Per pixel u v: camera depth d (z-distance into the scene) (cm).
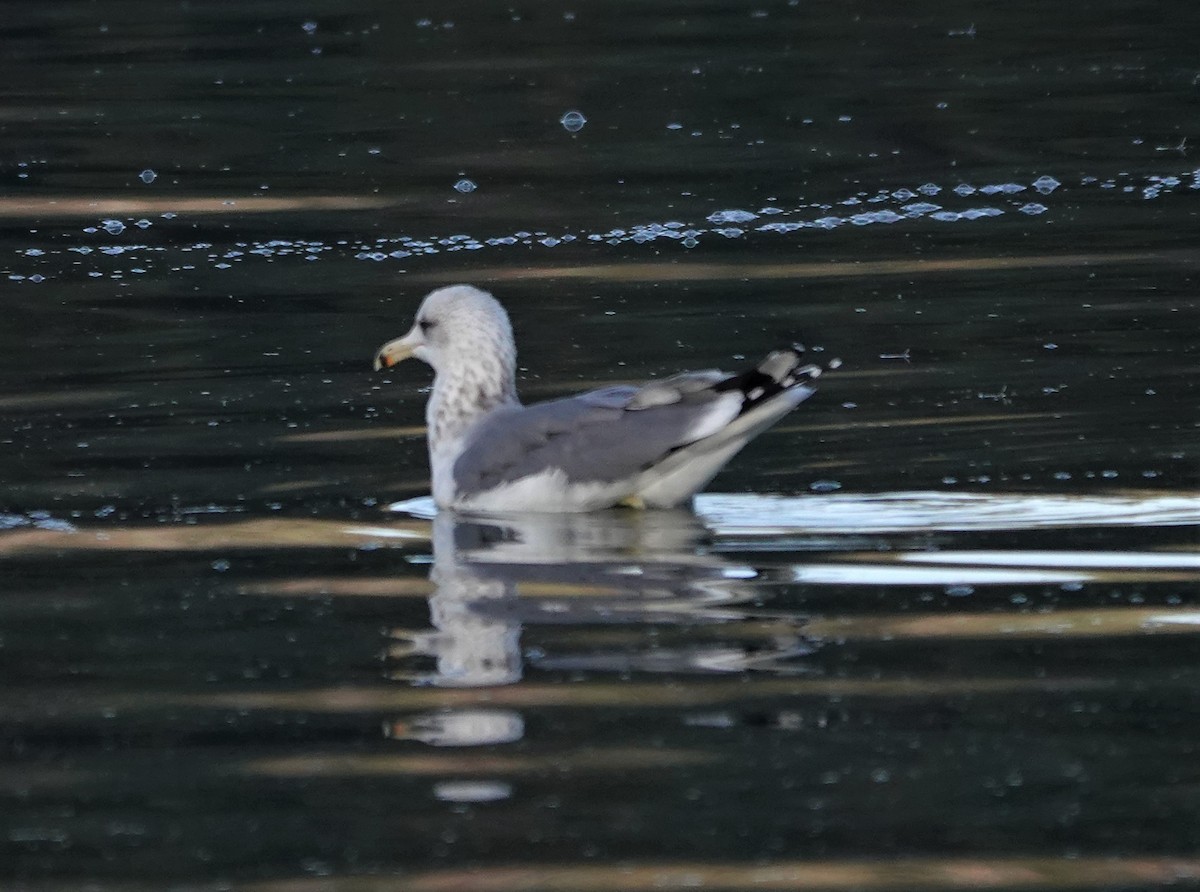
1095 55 2888
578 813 822
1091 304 1747
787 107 2620
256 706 938
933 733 891
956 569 1108
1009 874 765
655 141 2466
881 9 3244
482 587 1097
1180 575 1088
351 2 3372
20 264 2000
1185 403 1430
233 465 1356
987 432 1375
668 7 3297
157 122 2622
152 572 1135
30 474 1334
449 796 841
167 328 1753
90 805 841
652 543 1172
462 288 1342
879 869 771
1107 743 878
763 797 833
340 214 2186
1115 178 2256
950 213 2125
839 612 1043
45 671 985
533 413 1269
